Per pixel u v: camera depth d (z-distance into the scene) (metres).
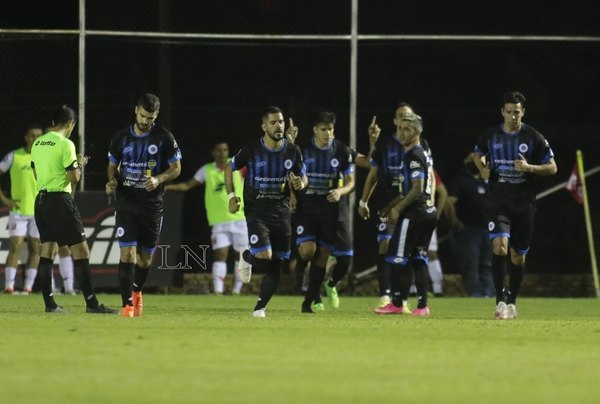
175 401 23.48
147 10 78.69
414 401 23.75
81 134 67.81
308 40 70.56
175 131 74.56
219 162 69.62
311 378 26.84
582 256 75.69
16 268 67.38
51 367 28.31
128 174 45.31
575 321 46.12
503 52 79.56
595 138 78.38
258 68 77.38
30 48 74.19
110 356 30.48
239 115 74.62
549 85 79.81
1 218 67.94
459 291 72.94
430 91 78.88
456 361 30.25
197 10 79.75
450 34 83.00
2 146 73.25
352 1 68.88
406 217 49.91
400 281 51.06
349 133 70.06
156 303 59.81
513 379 27.08
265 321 43.28
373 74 78.62
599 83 79.94
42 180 47.69
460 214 71.44
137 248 46.47
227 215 69.44
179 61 76.88
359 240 72.94
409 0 82.19
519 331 39.66
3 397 23.80
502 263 47.56
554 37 69.44
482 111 74.12
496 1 83.69
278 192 46.38
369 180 53.88
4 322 41.44
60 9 78.50
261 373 27.58
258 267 46.62
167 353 31.22
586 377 27.55
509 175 47.16
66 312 48.81
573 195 71.12
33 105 73.69
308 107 77.25
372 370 28.31
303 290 70.25
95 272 67.88
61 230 47.50
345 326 40.94
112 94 74.44
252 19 80.38
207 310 52.66
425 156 49.50
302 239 51.50
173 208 68.88
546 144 46.94
